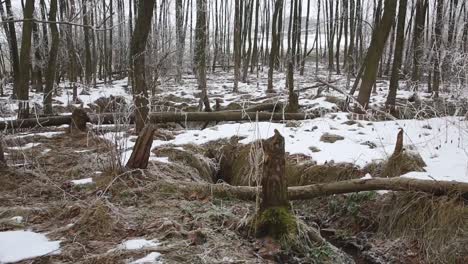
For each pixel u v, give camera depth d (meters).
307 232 4.15
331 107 10.30
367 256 4.78
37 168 5.45
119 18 22.41
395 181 4.79
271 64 16.52
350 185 4.91
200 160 6.62
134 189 4.89
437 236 4.56
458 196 4.66
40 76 15.69
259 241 3.96
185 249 3.64
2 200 4.62
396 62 9.56
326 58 33.28
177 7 19.12
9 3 11.43
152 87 10.82
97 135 6.72
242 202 4.95
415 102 10.51
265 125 8.13
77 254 3.54
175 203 4.67
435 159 5.86
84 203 4.51
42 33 15.57
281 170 4.09
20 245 3.65
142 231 3.97
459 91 6.79
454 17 11.70
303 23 41.81
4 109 8.22
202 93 11.15
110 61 21.89
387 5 8.77
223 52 33.34
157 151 6.54
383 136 7.07
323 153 6.45
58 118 8.20
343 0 22.97
